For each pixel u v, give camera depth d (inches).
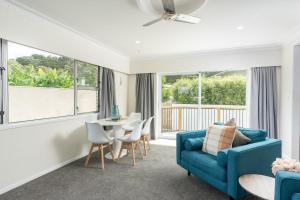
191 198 90.6
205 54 193.5
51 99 128.0
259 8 98.3
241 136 102.5
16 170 101.2
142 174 118.3
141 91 219.9
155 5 97.3
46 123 119.3
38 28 111.0
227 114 201.5
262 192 67.1
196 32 135.9
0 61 95.3
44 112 123.3
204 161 96.0
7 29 94.0
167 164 135.9
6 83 98.3
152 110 216.8
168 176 115.5
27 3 96.5
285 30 130.7
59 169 125.6
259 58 173.3
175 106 222.8
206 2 90.5
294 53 138.0
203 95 208.2
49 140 122.0
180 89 218.8
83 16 111.3
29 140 108.3
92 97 169.8
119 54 202.4
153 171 123.0
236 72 195.3
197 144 111.7
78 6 99.0
